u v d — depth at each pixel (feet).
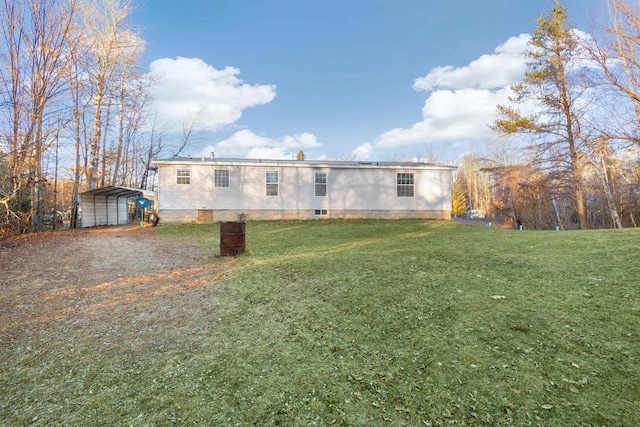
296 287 15.72
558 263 16.57
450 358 8.23
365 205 58.75
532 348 8.36
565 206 67.41
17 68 43.96
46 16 45.98
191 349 9.82
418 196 59.67
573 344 8.38
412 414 6.35
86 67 58.23
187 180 54.29
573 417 5.86
